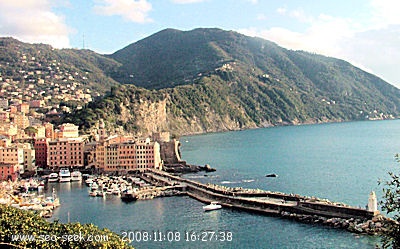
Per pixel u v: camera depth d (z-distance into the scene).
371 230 184.12
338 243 174.62
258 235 190.00
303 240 180.62
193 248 176.38
